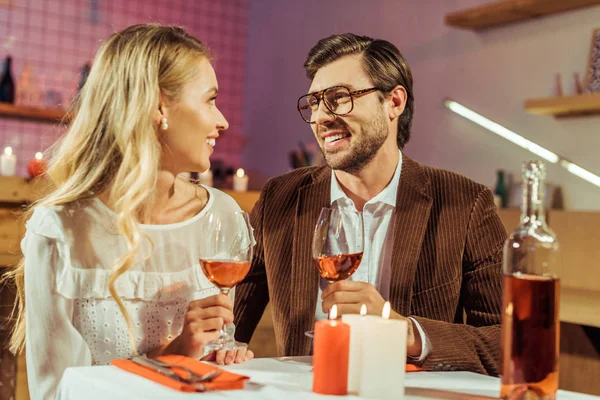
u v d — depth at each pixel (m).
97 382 0.93
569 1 2.91
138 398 0.84
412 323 1.21
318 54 1.60
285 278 1.62
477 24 3.35
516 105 3.25
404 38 3.86
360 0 4.16
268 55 4.93
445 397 0.93
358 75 1.55
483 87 3.41
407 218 1.58
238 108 5.13
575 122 3.01
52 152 1.51
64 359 1.28
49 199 1.37
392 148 1.63
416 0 3.79
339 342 0.89
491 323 1.52
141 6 4.65
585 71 2.94
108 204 1.38
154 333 1.38
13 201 2.63
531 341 0.83
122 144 1.33
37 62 4.25
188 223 1.46
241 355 1.17
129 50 1.36
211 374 0.93
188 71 1.37
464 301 1.61
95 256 1.35
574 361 2.83
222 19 5.03
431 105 3.69
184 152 1.40
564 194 3.04
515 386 0.84
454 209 1.59
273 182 1.75
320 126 1.57
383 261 1.59
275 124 4.82
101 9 4.48
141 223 1.42
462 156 3.51
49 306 1.29
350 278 1.59
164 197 1.45
